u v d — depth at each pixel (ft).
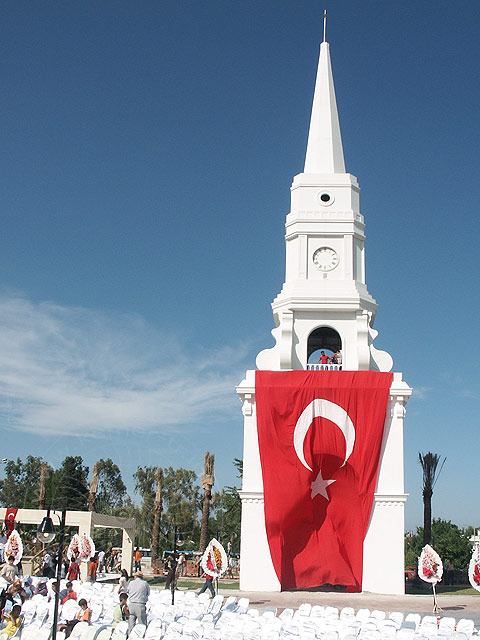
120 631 80.07
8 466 348.79
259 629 79.66
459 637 73.77
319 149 169.07
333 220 160.66
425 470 181.47
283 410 143.02
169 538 287.89
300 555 137.59
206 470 206.08
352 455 140.36
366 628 78.54
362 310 153.58
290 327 152.15
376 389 143.02
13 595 94.73
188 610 89.61
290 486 139.33
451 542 291.38
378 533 138.00
